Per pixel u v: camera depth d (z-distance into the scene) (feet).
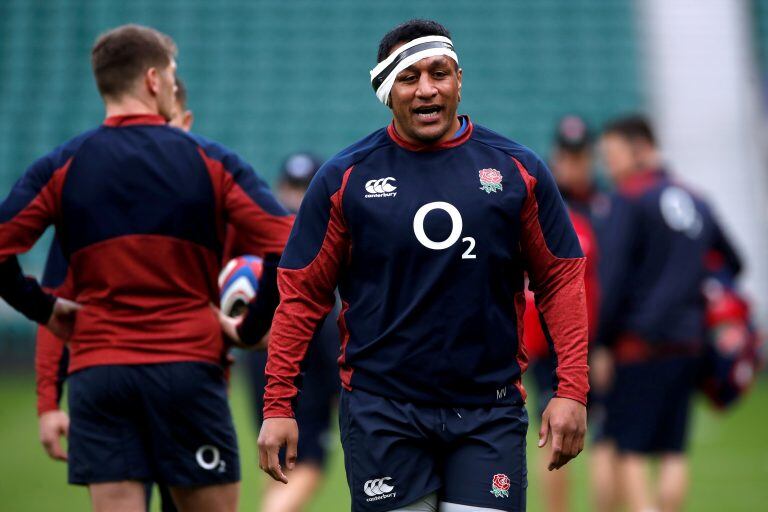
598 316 75.87
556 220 43.21
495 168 42.68
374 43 240.73
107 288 47.75
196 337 48.14
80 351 48.16
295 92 233.55
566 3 243.60
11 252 47.44
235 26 242.78
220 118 229.25
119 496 47.39
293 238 43.70
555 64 235.81
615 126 78.79
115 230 47.70
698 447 121.39
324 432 72.13
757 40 235.20
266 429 42.73
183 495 48.73
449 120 42.68
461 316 42.22
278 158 224.53
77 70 232.94
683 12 239.30
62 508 88.79
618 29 240.53
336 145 226.58
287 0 246.06
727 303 77.61
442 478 43.32
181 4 244.42
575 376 42.47
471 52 237.66
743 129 222.69
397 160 42.91
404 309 42.50
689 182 218.38
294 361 43.34
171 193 47.98
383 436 42.45
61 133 223.10
